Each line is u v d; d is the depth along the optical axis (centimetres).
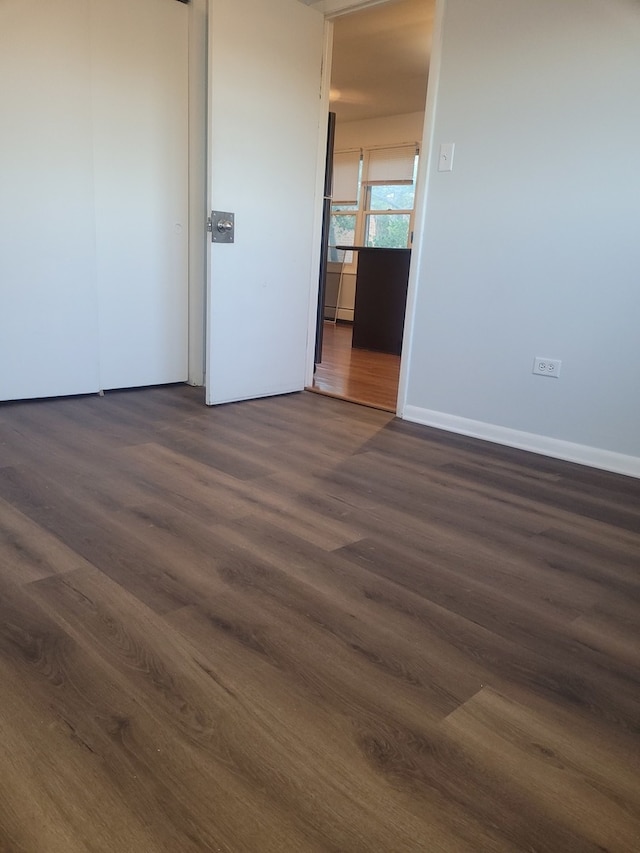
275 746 115
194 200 382
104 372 370
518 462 289
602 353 278
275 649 143
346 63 543
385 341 579
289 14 335
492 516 225
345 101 693
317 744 116
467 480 261
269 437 304
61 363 350
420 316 338
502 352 309
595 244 273
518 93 284
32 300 331
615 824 104
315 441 302
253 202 343
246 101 326
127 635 145
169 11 349
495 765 114
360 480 253
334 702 128
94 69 328
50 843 94
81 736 115
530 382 302
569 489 257
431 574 181
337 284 841
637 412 272
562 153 276
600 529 220
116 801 102
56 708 121
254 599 162
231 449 282
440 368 334
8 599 156
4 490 222
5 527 194
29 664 133
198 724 119
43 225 326
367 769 112
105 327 364
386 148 779
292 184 361
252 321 361
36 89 310
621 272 268
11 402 338
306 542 196
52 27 309
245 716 122
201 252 388
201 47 360
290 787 107
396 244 793
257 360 371
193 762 110
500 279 304
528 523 221
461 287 319
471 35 294
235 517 211
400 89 630
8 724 116
